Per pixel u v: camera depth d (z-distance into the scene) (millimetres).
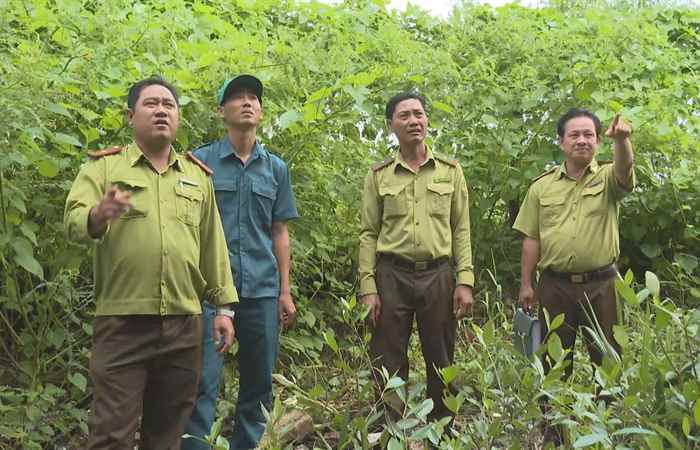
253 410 3754
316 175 4879
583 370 3869
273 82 4602
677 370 2648
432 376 3932
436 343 3924
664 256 6027
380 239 4004
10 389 4051
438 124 5273
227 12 6207
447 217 3975
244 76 3736
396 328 3922
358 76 4590
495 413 2830
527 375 2773
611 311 3936
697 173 5633
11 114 3590
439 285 3912
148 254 2984
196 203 3154
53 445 3916
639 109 5246
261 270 3705
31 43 4195
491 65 5863
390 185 3988
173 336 3033
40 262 4191
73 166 4141
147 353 2996
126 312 2957
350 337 4980
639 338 3203
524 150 5621
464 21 6441
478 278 5762
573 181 4062
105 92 4055
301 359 4988
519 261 5891
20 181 3840
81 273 4461
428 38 6676
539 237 4188
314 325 5078
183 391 3090
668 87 6121
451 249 4020
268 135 4543
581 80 5566
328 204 5062
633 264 6141
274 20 6406
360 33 5500
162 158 3154
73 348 4301
